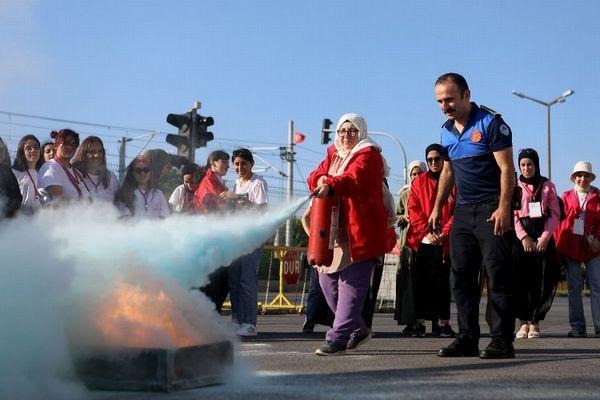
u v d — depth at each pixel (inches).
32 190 256.2
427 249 304.2
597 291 334.6
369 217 216.8
